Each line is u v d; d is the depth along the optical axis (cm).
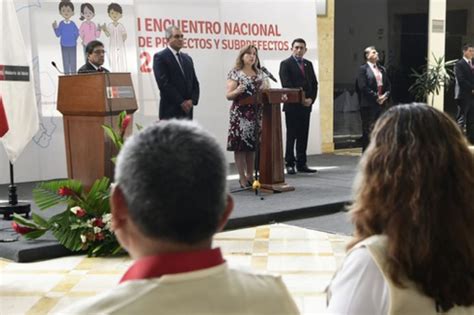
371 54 874
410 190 120
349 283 123
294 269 424
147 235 92
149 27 821
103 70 622
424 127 124
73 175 545
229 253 464
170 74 648
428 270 119
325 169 841
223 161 96
